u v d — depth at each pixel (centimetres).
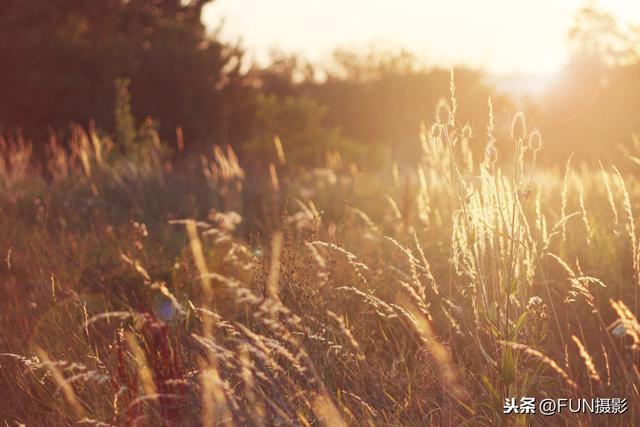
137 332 414
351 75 4191
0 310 539
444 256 552
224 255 572
